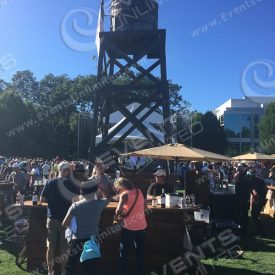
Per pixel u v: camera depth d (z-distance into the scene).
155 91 17.12
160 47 17.06
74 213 6.54
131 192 7.40
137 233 7.39
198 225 11.26
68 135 62.22
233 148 74.25
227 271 8.58
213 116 70.44
